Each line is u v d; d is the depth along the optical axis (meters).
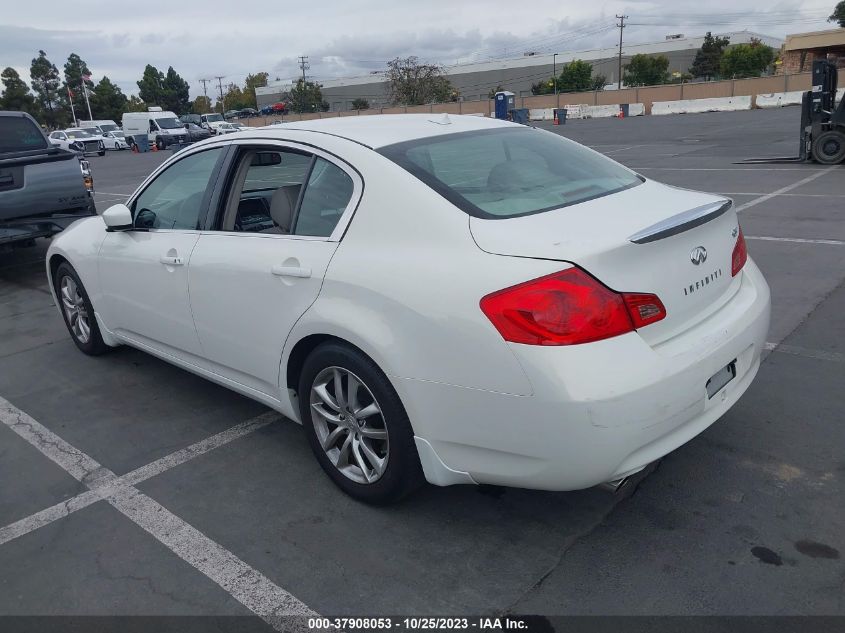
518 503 3.06
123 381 4.75
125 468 3.59
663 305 2.51
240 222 3.91
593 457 2.34
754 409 3.75
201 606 2.56
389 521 2.99
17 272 8.59
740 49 75.00
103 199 15.67
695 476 3.17
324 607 2.52
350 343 2.86
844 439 3.40
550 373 2.30
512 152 3.32
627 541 2.76
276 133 3.48
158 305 4.02
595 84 87.44
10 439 4.00
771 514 2.87
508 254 2.46
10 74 84.50
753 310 2.94
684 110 43.38
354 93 110.25
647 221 2.63
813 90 13.01
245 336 3.42
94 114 91.19
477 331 2.42
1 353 5.51
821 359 4.33
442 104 62.31
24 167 7.44
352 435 3.05
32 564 2.86
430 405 2.61
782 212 8.82
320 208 3.12
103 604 2.60
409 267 2.65
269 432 3.90
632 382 2.32
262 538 2.94
